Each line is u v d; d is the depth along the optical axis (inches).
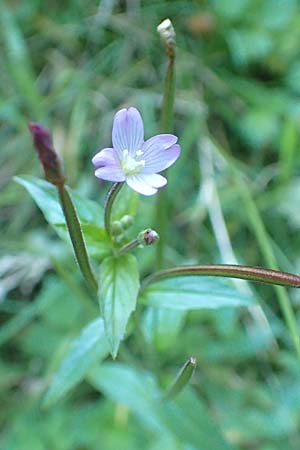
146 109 8.8
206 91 9.0
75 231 6.0
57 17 9.3
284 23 8.9
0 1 9.1
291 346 7.9
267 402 7.8
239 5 8.9
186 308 6.7
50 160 5.6
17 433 7.7
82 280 8.1
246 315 8.1
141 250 8.1
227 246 8.1
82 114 8.8
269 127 8.7
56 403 7.8
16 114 8.7
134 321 7.0
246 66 9.0
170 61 6.5
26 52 9.0
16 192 8.5
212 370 7.9
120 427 7.6
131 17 9.2
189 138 8.6
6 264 8.0
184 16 9.1
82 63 9.1
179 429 7.3
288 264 8.3
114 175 6.0
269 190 8.6
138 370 7.5
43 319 8.0
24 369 8.0
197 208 8.4
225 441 7.3
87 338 7.0
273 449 7.6
